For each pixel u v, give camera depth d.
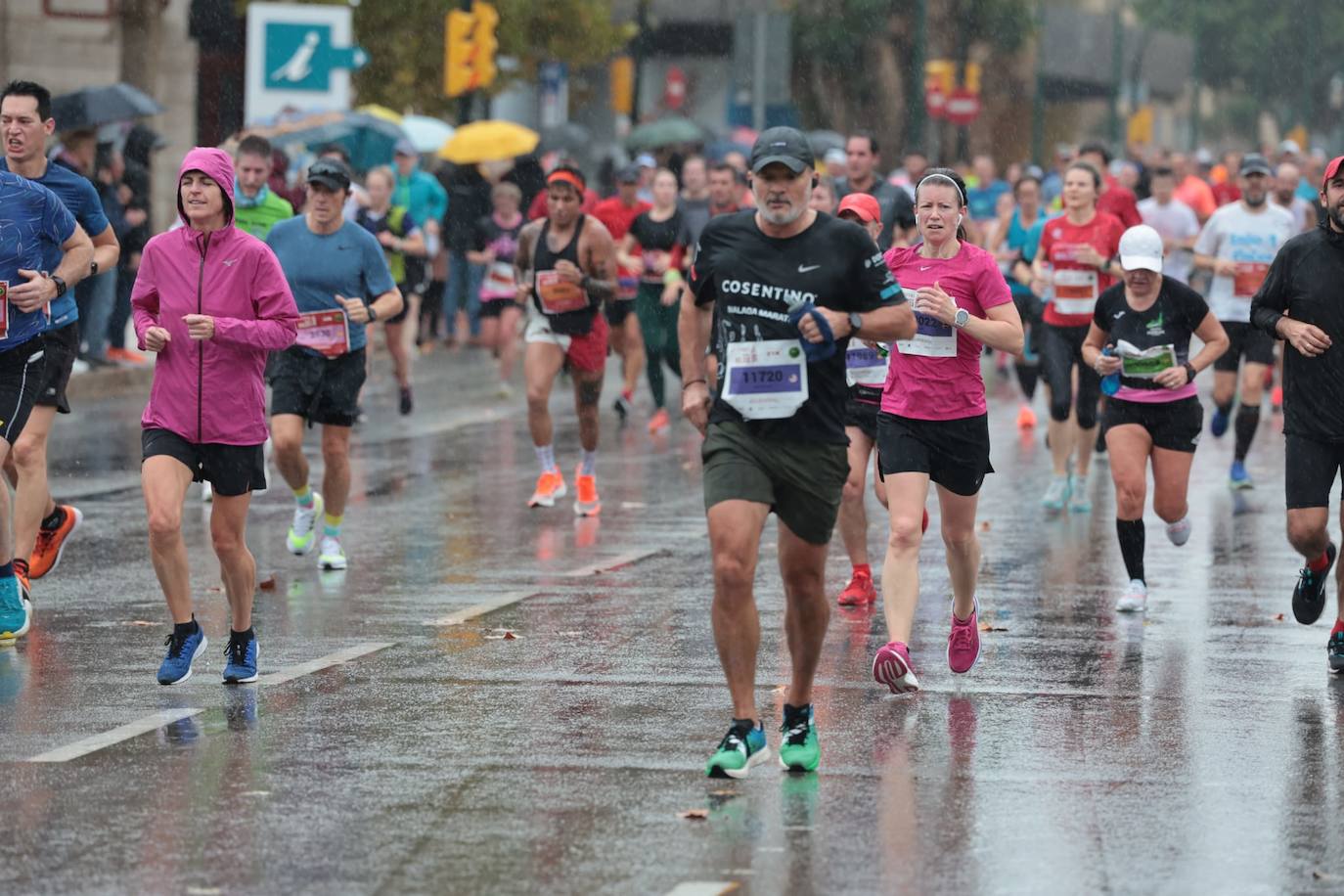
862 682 22.66
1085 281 36.84
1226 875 15.50
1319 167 88.94
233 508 22.02
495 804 17.33
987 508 37.56
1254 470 43.25
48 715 20.67
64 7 70.44
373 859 15.76
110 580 29.23
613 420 52.94
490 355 70.50
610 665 23.33
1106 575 30.22
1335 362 23.42
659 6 144.00
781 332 17.89
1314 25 180.75
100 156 52.16
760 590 28.72
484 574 29.91
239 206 36.06
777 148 17.59
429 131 75.00
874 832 16.55
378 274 30.08
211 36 88.38
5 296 23.62
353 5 85.81
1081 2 189.00
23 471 26.22
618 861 15.72
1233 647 24.77
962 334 22.12
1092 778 18.36
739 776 18.23
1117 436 27.64
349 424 30.14
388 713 20.81
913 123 103.88
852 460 27.11
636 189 49.97
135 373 55.75
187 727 20.16
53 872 15.43
